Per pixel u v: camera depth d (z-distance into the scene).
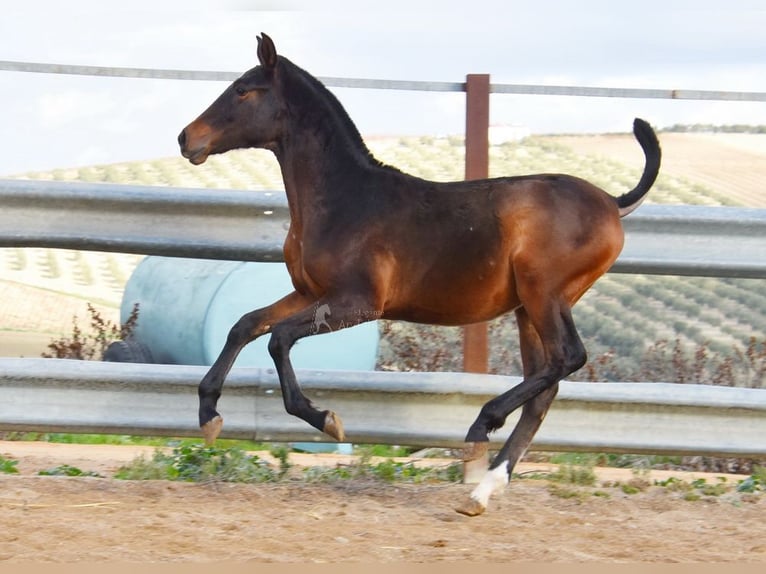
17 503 8.09
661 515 8.84
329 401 9.52
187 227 9.62
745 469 12.02
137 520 7.70
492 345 17.95
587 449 9.66
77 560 6.57
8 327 24.14
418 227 8.73
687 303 26.72
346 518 8.23
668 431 9.67
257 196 9.59
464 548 7.44
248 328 9.02
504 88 9.75
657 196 35.53
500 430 9.67
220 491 8.90
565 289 8.71
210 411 8.71
